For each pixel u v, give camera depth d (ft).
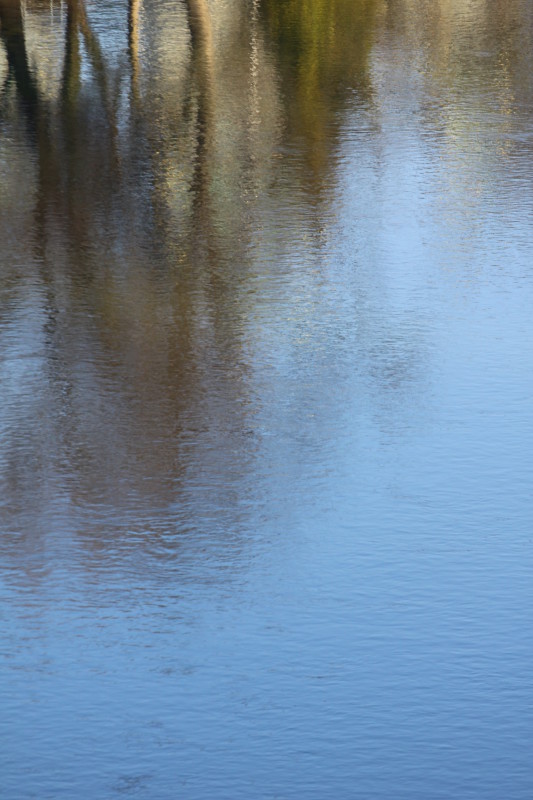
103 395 33.22
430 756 19.49
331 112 69.41
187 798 18.58
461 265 44.01
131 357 35.83
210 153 60.34
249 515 26.91
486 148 61.41
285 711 20.51
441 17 107.65
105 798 18.57
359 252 45.47
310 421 31.65
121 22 99.09
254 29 98.37
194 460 29.50
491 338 37.17
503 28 102.27
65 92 74.33
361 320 38.78
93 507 27.22
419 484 28.37
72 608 23.39
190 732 20.01
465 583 24.34
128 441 30.50
